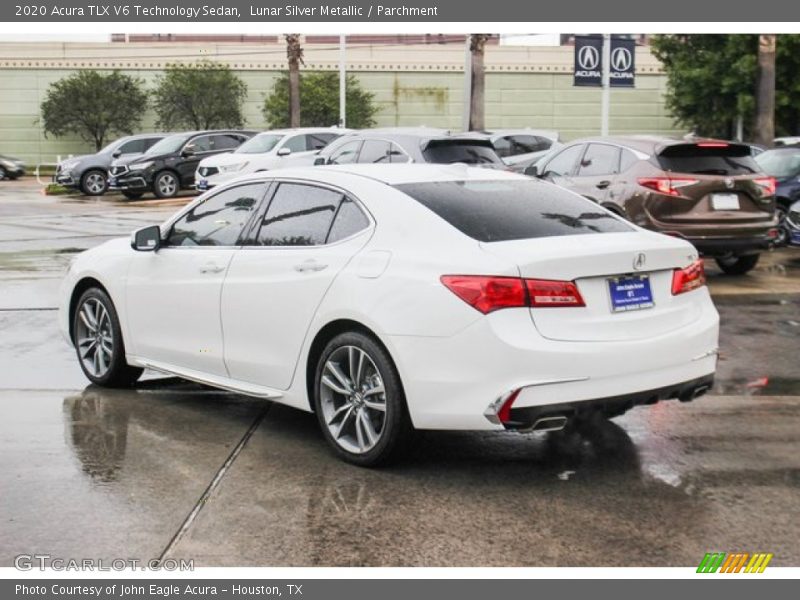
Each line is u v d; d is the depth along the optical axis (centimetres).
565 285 493
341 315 534
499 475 528
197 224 655
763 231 1150
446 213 533
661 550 433
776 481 517
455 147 1578
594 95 4888
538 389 480
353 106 4794
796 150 1560
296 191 601
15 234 1838
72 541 441
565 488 508
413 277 508
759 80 2692
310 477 524
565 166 1284
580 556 427
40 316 993
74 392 709
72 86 4881
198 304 629
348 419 546
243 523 461
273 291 578
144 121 5075
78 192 3253
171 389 720
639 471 534
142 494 498
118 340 702
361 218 555
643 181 1141
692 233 1123
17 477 523
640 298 521
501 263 488
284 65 4959
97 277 709
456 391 491
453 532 452
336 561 421
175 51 5016
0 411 656
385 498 493
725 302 1064
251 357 598
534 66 4872
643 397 512
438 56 4894
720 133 4066
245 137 3066
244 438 595
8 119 5062
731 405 670
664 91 4872
